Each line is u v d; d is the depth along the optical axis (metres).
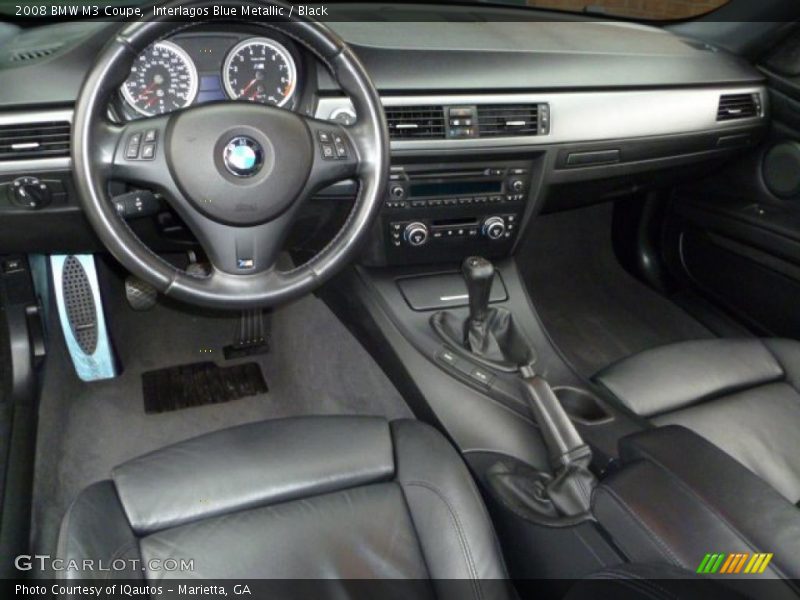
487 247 1.82
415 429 1.24
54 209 1.41
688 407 1.50
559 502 1.24
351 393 2.00
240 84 1.35
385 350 1.79
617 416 1.48
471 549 1.08
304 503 1.10
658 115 1.79
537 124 1.65
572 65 1.69
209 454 1.15
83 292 1.92
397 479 1.15
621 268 2.59
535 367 1.71
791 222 1.94
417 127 1.55
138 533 1.04
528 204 1.77
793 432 1.44
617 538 0.93
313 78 1.41
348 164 1.20
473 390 1.64
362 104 1.19
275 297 1.19
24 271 1.77
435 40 1.64
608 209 2.58
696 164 1.99
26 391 1.76
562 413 1.38
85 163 1.05
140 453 1.82
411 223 1.71
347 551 1.04
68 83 1.30
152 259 1.11
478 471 1.49
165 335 2.19
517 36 1.79
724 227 2.13
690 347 1.63
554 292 2.49
